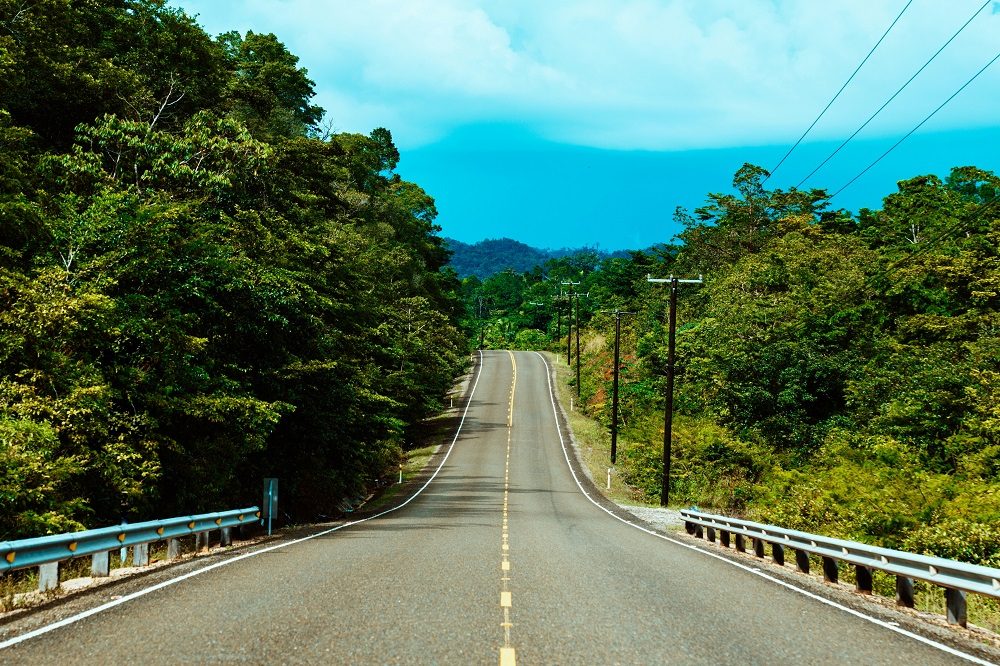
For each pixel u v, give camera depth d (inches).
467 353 4111.7
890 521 912.3
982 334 1537.9
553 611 340.8
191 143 954.1
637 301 3907.5
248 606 340.5
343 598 364.2
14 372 621.0
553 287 6934.1
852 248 2620.6
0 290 620.1
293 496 1137.4
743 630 315.3
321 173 1669.5
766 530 616.4
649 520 1092.5
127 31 1364.4
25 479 519.8
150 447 677.9
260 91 1710.1
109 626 296.7
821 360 1749.5
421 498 1470.2
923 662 273.0
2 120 852.6
